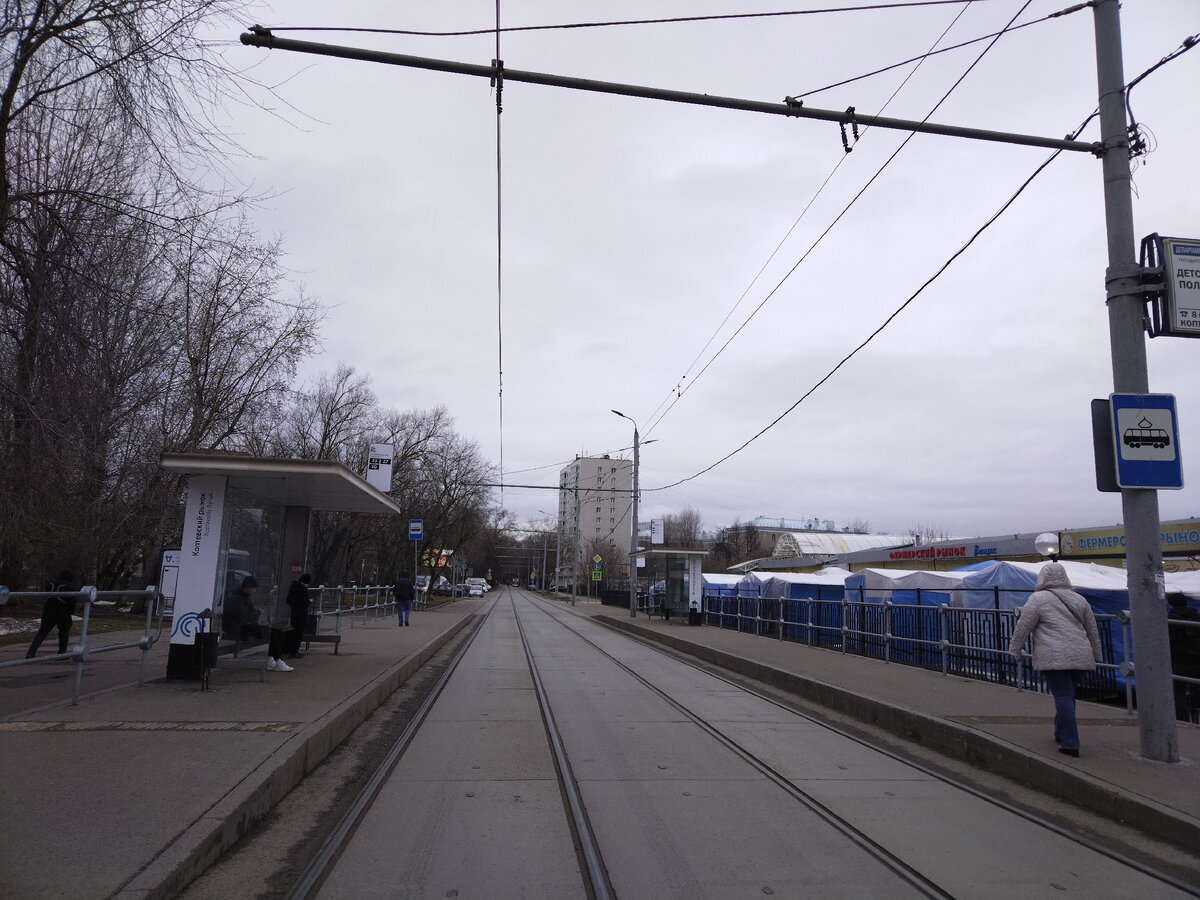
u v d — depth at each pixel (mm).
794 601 21375
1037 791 6922
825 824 5926
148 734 7211
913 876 4879
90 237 10344
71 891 3834
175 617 10508
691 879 4781
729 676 15594
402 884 4629
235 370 23344
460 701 11602
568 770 7445
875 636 16234
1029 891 4668
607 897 4484
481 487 56000
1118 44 7945
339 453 39000
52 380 10953
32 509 13094
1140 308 7672
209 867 4723
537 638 25031
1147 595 7227
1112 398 7496
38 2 8555
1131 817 5906
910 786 7094
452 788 6750
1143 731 7105
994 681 12508
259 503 12500
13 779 5684
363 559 52094
